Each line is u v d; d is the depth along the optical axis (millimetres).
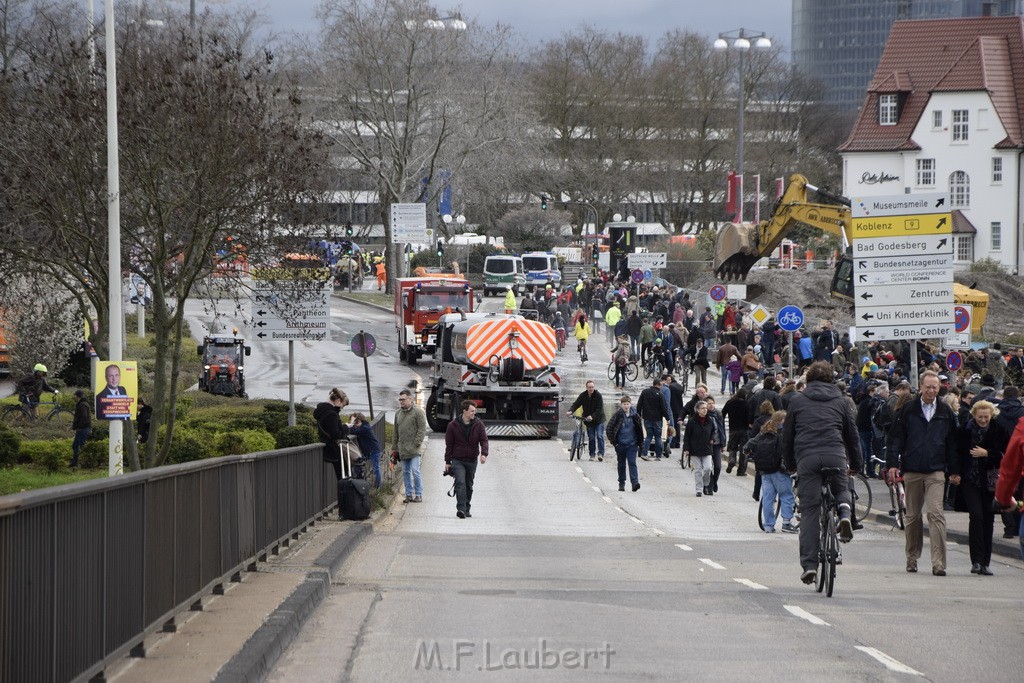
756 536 50938
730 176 192625
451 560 40594
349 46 194875
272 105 71812
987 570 37938
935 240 65000
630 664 23125
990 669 22938
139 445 66375
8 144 52719
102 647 19016
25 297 74688
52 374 103625
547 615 28531
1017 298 178250
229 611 25906
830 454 31891
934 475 37719
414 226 180500
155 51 68938
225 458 28750
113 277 51500
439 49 198500
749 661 23438
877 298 65625
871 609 29906
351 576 35750
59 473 66875
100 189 54156
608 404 111375
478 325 93688
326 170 84250
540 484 71938
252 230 53906
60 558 17031
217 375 110500
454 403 95562
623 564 40250
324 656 23703
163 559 22922
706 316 133750
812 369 32844
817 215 123000
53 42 68000
